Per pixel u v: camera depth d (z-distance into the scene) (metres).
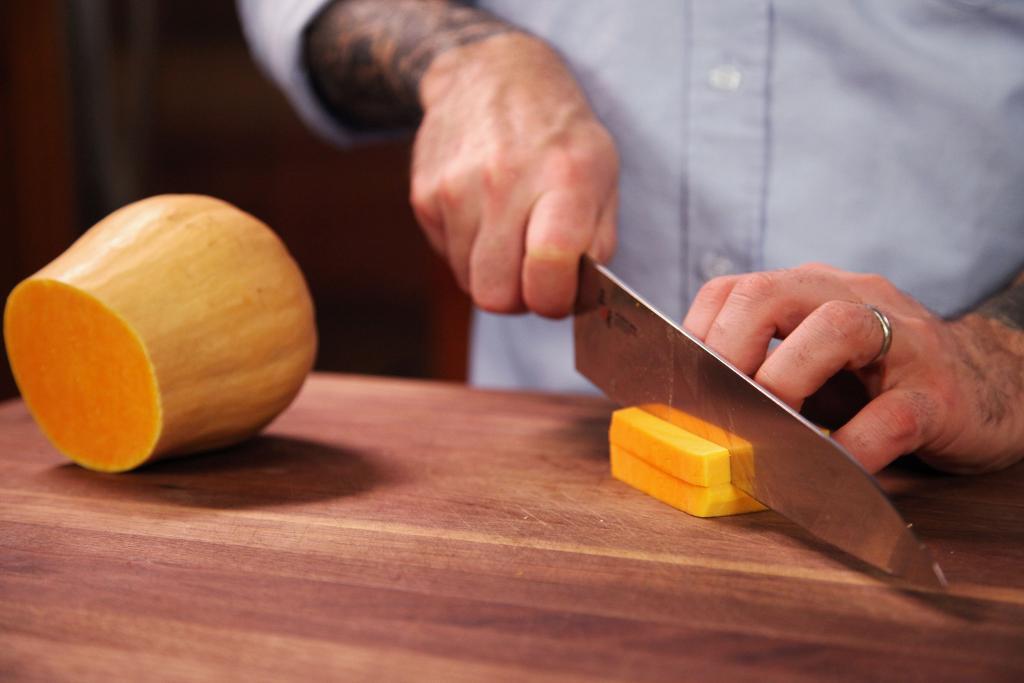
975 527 0.74
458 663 0.56
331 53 1.22
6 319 0.86
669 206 1.19
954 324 0.84
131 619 0.61
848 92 1.10
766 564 0.68
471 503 0.80
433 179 1.00
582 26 1.20
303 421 1.01
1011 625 0.60
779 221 1.14
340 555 0.70
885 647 0.57
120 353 0.82
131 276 0.82
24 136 2.07
